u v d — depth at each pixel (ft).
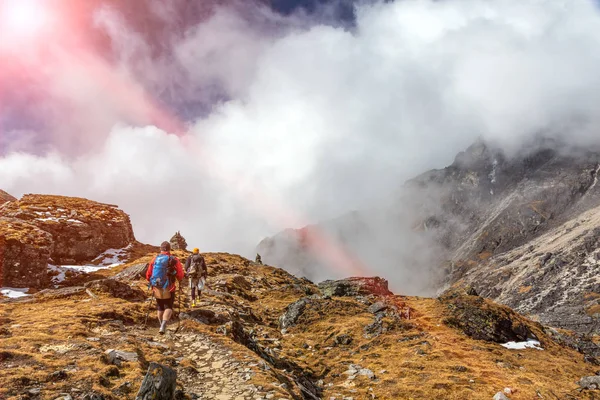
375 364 54.13
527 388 48.57
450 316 78.64
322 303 80.12
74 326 39.14
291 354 56.18
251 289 102.58
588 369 68.59
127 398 25.05
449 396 43.80
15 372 25.96
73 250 104.94
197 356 36.04
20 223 88.63
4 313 46.32
